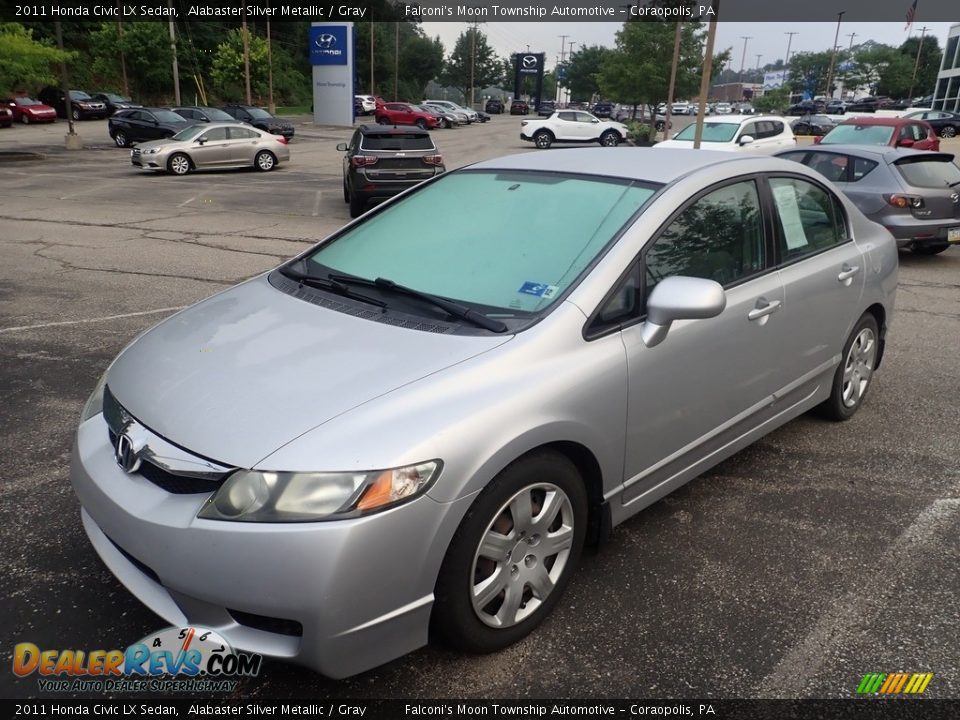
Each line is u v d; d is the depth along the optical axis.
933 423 4.57
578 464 2.75
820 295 3.78
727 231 3.29
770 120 19.09
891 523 3.43
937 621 2.77
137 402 2.49
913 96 88.19
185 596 2.17
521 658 2.54
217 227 11.70
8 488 3.54
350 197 13.96
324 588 2.06
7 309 6.60
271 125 33.31
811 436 4.34
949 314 7.21
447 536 2.24
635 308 2.82
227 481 2.14
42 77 26.83
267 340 2.68
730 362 3.23
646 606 2.82
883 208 9.22
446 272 3.00
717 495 3.66
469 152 29.80
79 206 13.69
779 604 2.85
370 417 2.22
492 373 2.42
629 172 3.29
